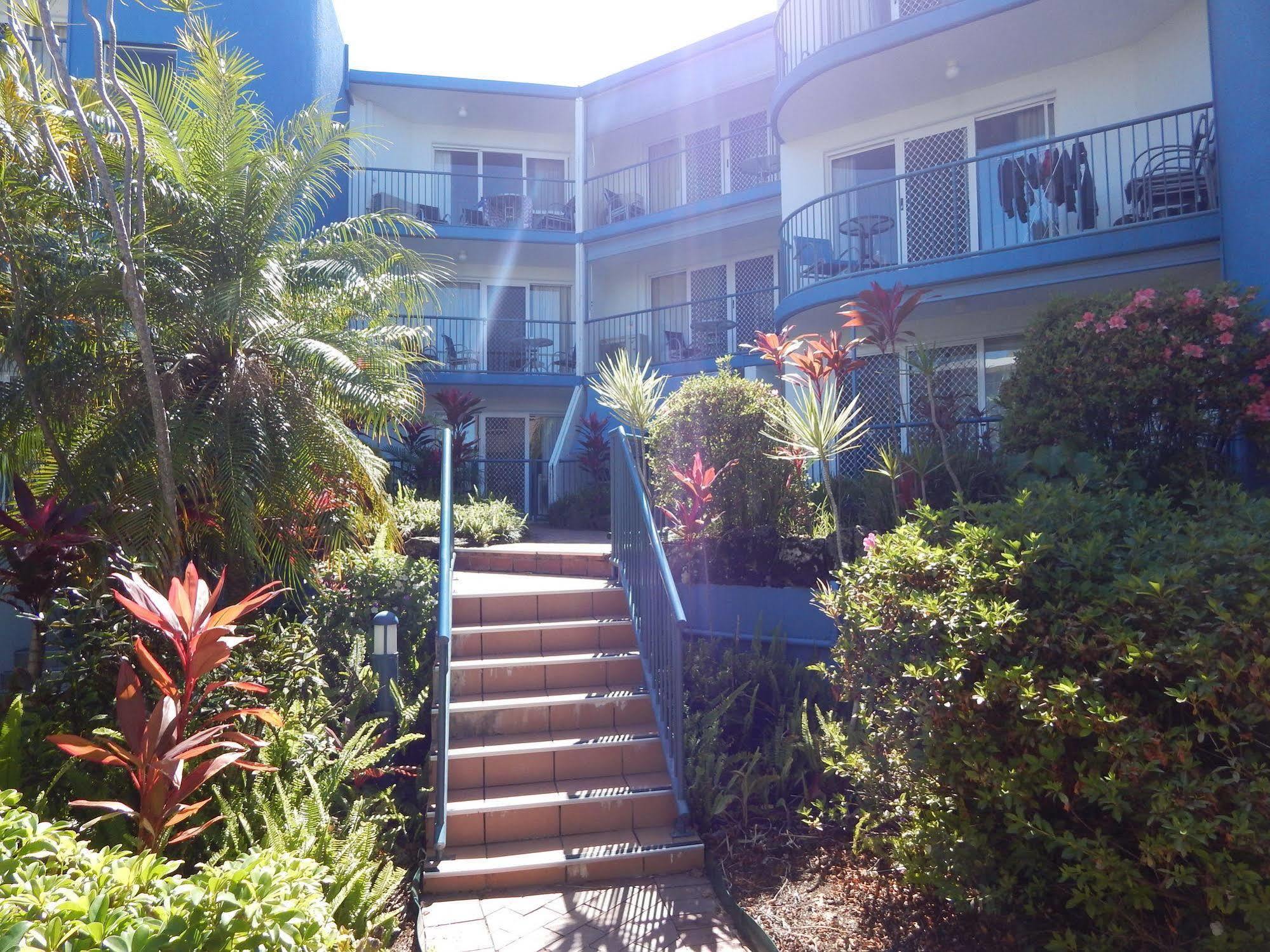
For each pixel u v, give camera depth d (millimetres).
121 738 3541
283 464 6168
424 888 4250
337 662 5660
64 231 5895
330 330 6797
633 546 6152
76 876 2217
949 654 3303
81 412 5965
